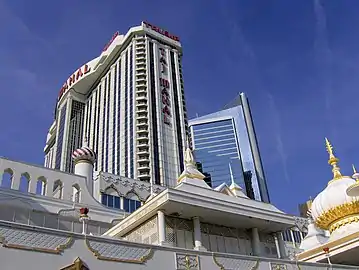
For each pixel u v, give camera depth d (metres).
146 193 62.09
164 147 126.56
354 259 32.84
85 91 172.00
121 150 127.81
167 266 20.38
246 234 31.81
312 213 36.62
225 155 162.12
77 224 35.28
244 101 178.25
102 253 18.52
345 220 33.81
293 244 56.28
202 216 29.09
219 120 173.25
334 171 37.06
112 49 157.00
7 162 36.25
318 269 27.42
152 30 155.25
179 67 153.88
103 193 57.34
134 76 140.75
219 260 22.53
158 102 135.88
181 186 30.20
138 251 19.75
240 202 32.00
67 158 156.38
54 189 40.06
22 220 32.75
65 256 17.36
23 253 16.38
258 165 158.75
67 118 165.00
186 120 141.25
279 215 32.19
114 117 140.12
